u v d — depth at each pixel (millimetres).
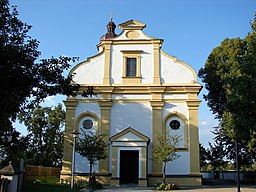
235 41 33938
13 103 12031
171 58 31406
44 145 52719
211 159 44125
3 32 12242
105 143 28500
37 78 12570
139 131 29719
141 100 30422
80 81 31156
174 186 24203
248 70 16047
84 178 28562
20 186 15711
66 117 30312
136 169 28656
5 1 12219
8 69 11555
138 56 31578
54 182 28406
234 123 17500
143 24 32219
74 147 24203
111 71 31375
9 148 26859
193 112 29781
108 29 42875
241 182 35219
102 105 30328
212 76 34781
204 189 24297
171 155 26812
